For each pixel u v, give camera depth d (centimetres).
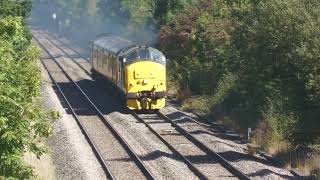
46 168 5738
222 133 8219
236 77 9650
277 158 6956
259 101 8544
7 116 3803
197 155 6944
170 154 6981
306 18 7675
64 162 6300
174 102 10431
